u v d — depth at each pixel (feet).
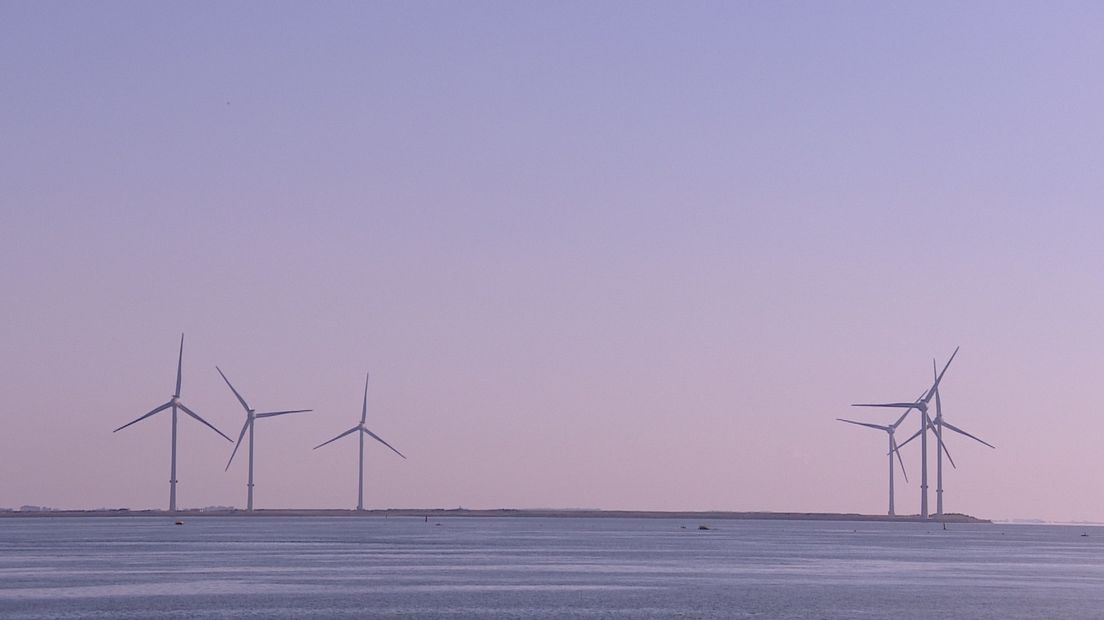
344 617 286.66
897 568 472.44
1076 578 424.46
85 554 518.37
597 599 329.52
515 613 296.92
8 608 301.63
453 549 587.68
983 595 352.28
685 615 296.10
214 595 332.60
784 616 296.10
